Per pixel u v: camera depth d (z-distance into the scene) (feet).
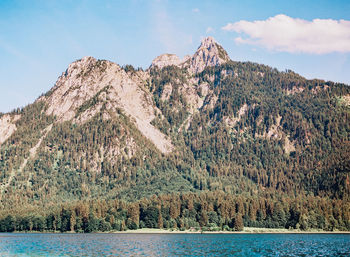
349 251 653.30
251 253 630.74
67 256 602.44
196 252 638.53
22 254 625.41
